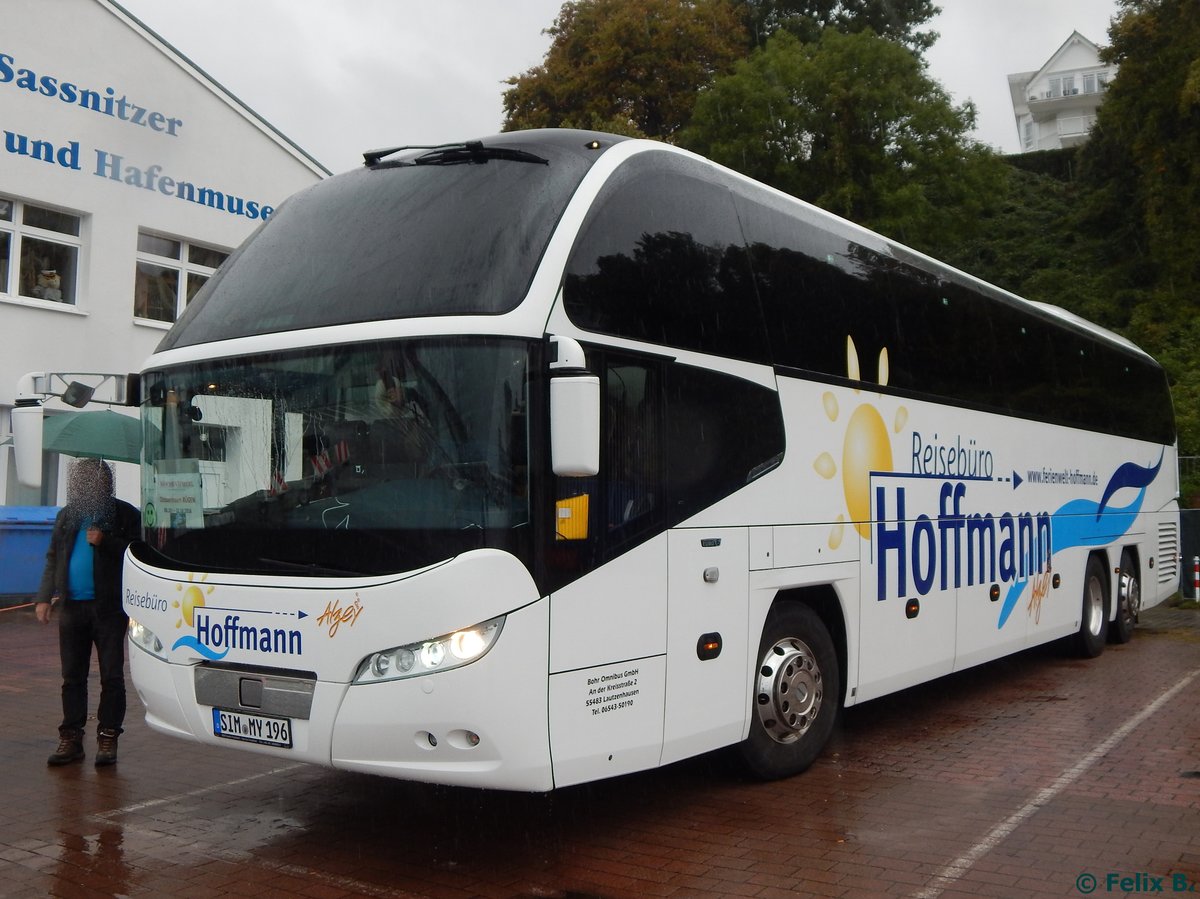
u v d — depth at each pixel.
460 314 5.08
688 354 6.01
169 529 5.78
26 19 16.45
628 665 5.41
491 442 4.91
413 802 6.50
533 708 4.88
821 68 31.38
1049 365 11.40
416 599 4.81
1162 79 40.78
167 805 6.41
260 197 20.20
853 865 5.36
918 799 6.57
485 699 4.75
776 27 44.12
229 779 7.00
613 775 5.36
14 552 15.23
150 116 18.28
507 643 4.80
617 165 5.84
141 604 5.81
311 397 5.33
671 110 36.31
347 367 5.26
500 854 5.56
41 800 6.48
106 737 7.25
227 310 5.96
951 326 9.27
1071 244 47.84
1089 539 12.20
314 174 21.19
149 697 5.75
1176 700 9.92
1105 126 46.88
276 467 5.39
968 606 9.16
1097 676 11.31
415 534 4.92
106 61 17.59
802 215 7.45
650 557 5.59
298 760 5.12
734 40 38.22
